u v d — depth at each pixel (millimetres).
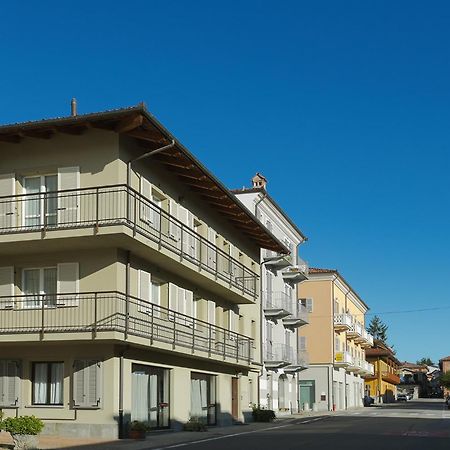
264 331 45969
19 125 24453
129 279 25438
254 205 45531
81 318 24406
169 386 29281
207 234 33906
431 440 24609
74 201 24609
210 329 31953
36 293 25844
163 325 28188
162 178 28406
